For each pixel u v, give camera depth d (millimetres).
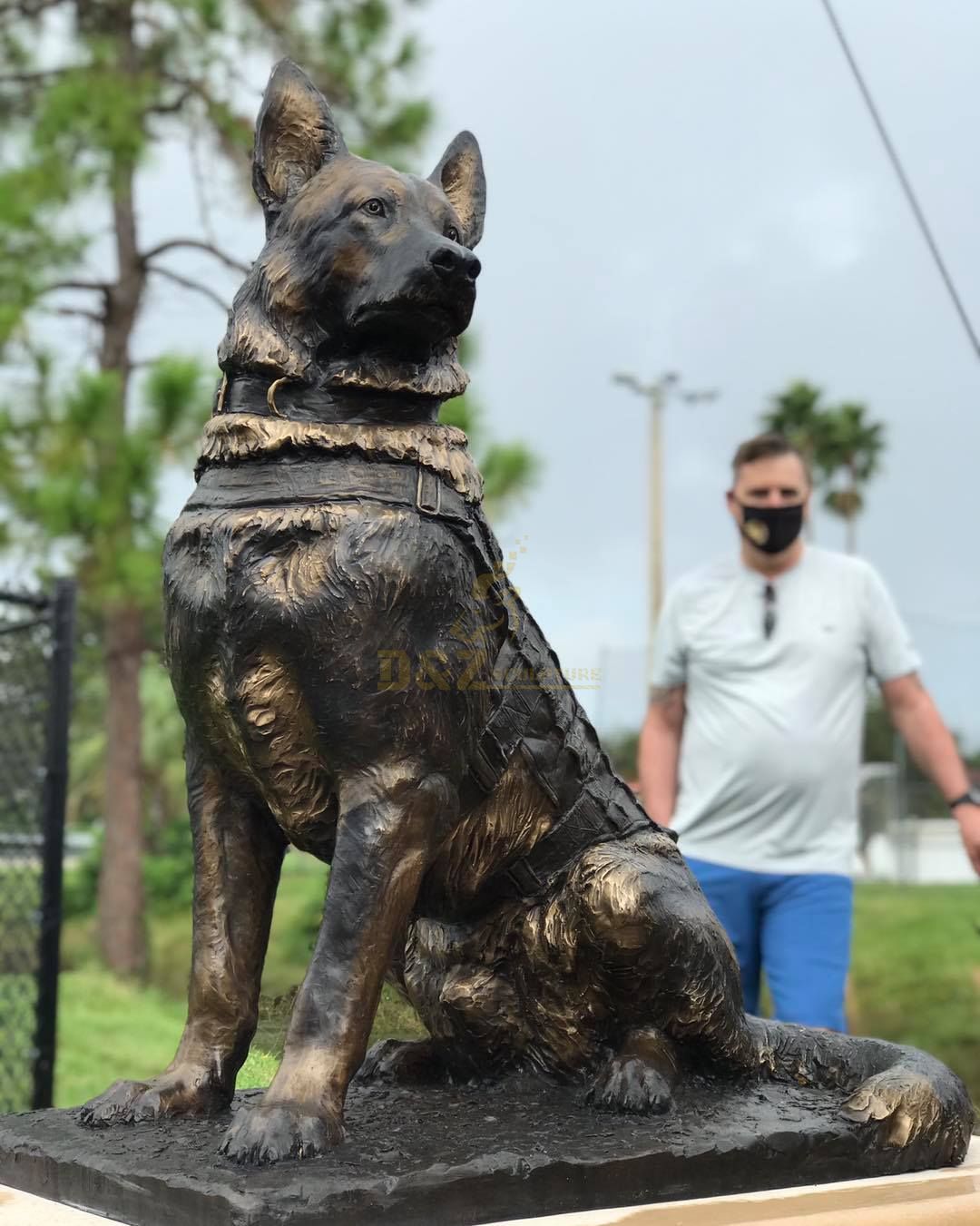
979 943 9188
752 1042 2117
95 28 9727
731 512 3586
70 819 18484
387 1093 2035
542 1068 2088
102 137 8938
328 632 1767
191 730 1947
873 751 13516
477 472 1979
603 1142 1744
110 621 10258
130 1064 6008
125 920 10102
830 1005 3232
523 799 2023
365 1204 1522
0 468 8250
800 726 3324
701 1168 1755
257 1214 1463
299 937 4328
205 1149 1671
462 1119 1839
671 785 3670
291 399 1880
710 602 3537
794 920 3312
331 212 1868
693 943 2004
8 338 8406
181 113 9938
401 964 2184
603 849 2043
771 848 3344
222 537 1812
